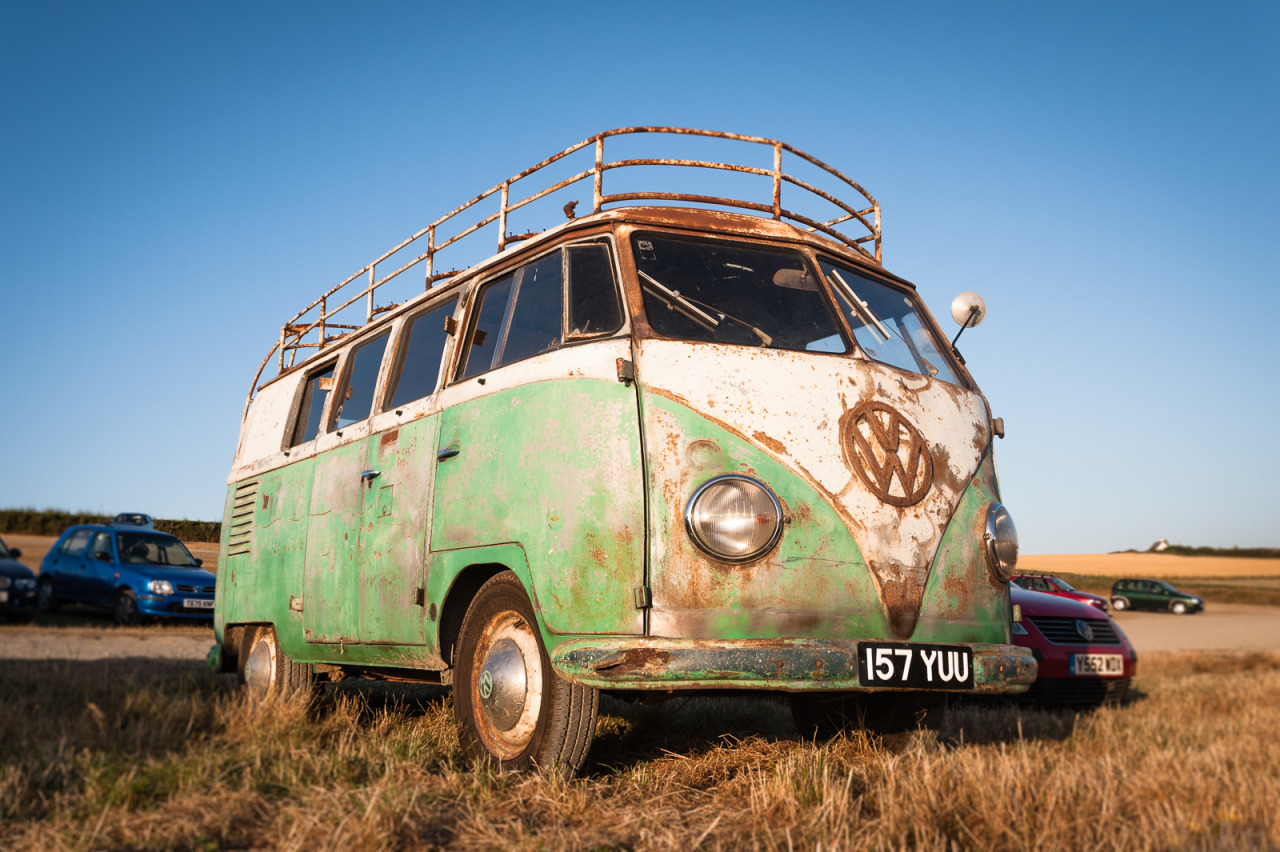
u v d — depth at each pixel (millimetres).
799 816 3619
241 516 7695
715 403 4078
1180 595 38844
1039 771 4207
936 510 4367
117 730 4848
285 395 7520
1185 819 3668
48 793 3734
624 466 3959
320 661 6191
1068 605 8602
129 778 3770
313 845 3162
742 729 5941
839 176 5750
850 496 4148
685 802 3961
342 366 6648
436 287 5691
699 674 3650
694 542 3873
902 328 5141
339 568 5840
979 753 4555
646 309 4242
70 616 16922
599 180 4895
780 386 4223
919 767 4152
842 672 3857
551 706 4051
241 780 3977
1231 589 53156
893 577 4133
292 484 6793
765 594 3910
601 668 3639
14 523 30391
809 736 5578
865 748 5023
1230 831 3439
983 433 4875
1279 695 8406
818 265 4852
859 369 4473
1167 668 12125
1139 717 6961
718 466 3982
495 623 4520
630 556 3865
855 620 4035
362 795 3615
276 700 5750
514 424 4410
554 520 4066
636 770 4430
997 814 3502
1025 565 70875
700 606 3832
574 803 3684
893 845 3221
